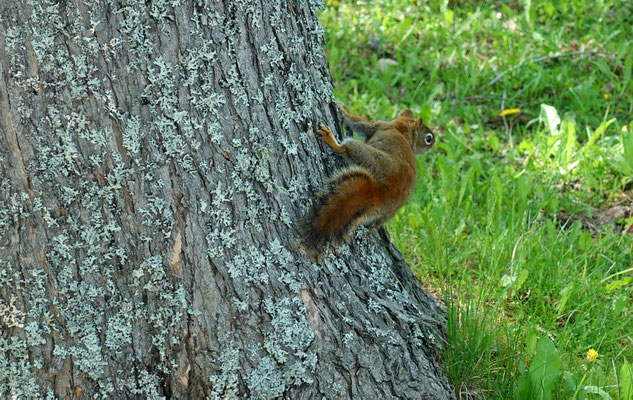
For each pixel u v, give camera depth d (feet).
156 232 17.52
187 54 17.11
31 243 17.12
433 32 50.34
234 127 17.87
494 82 45.14
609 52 46.93
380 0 54.60
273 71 18.43
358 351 19.40
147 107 16.98
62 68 16.29
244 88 17.90
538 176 36.45
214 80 17.51
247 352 18.39
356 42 49.96
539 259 28.84
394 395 19.88
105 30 16.39
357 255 20.76
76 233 17.21
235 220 18.10
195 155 17.51
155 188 17.33
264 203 18.45
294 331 18.65
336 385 19.15
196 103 17.37
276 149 18.60
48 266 17.28
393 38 50.19
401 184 21.91
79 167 16.87
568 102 43.21
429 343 21.91
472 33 50.06
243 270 18.19
